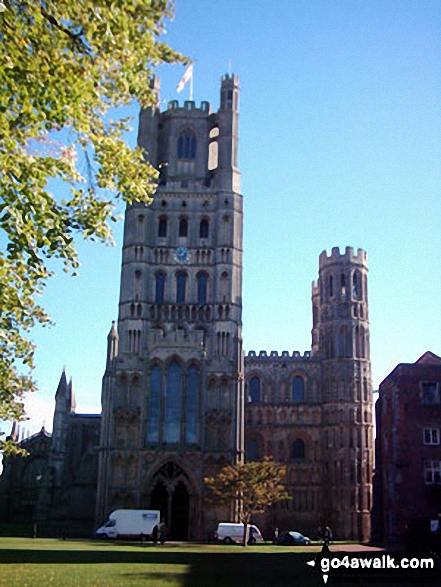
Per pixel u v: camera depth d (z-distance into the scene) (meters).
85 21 21.38
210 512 96.88
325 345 132.25
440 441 79.81
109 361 102.38
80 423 132.88
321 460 126.56
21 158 20.81
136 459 98.44
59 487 117.88
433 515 77.56
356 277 134.62
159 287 108.31
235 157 114.50
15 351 33.16
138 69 23.80
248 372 132.25
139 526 85.12
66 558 46.41
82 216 24.44
